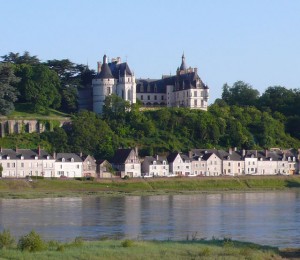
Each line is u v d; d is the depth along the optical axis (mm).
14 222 166500
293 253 120188
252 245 123500
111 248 111500
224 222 173125
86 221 171250
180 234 151500
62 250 107688
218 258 107250
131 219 177000
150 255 107188
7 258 100062
